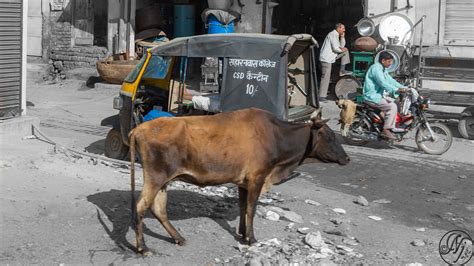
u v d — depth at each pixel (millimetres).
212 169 6203
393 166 10516
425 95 13477
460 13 14500
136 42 18000
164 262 5969
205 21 17406
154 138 6062
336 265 6047
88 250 6145
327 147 6691
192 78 17688
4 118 9820
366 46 14891
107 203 7379
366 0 15367
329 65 15898
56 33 19844
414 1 14891
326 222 7527
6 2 9633
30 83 19141
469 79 13859
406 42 14664
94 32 19453
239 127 6293
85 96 16828
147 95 9664
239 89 8578
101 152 10602
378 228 7438
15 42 9867
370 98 11328
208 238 6637
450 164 10758
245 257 6156
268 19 17844
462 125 12734
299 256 6246
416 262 6387
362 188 9227
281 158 6457
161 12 18406
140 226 6094
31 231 6453
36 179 8070
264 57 8445
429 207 8430
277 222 7316
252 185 6340
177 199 7848
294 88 9438
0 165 8398
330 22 22797
